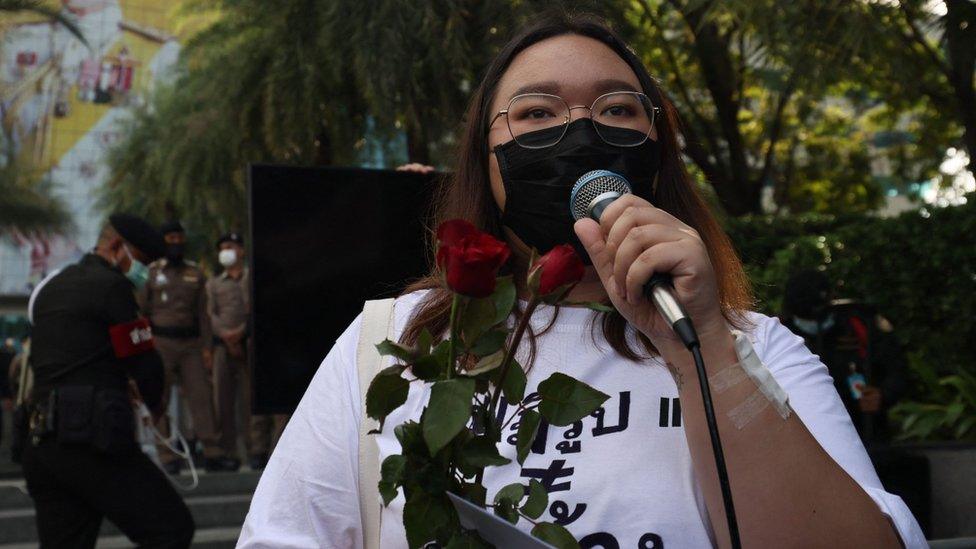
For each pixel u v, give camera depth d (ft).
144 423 17.38
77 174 101.91
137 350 14.42
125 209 51.90
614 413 4.97
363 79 27.27
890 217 27.25
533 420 4.04
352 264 12.66
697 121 42.88
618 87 5.47
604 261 4.53
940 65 29.66
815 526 4.45
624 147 5.37
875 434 16.89
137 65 104.53
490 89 5.82
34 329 14.52
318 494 5.13
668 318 4.25
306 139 30.30
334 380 5.34
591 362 5.12
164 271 29.01
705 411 4.23
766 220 30.83
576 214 5.09
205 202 38.73
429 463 3.95
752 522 4.49
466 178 5.96
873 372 16.80
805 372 5.10
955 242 25.20
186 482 27.07
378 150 32.30
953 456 16.61
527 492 4.79
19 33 55.83
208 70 34.22
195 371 29.04
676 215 6.07
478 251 3.69
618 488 4.79
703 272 4.31
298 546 5.05
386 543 4.95
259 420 29.76
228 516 25.71
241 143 33.27
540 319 5.29
